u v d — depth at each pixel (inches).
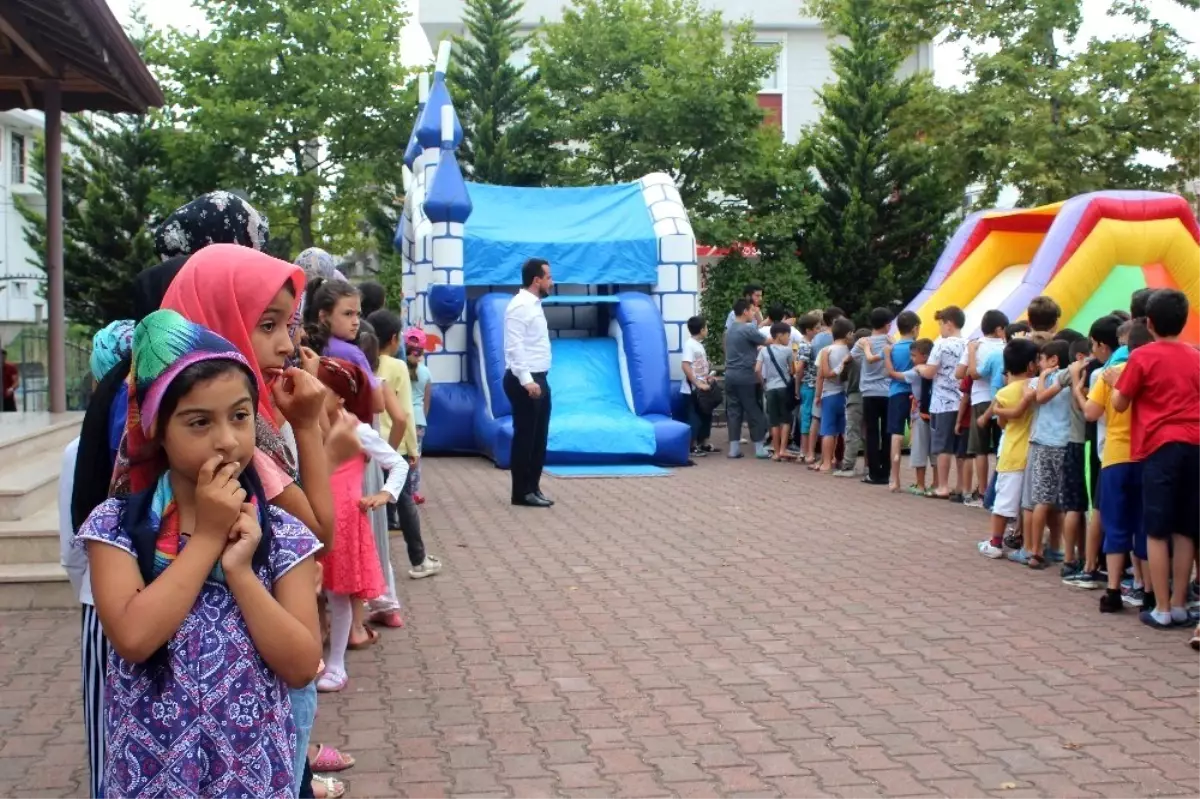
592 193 743.7
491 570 349.1
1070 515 332.5
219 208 154.0
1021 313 563.2
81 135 1189.1
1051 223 645.9
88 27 365.4
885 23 927.7
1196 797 183.3
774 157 957.2
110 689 108.7
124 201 1133.1
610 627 284.4
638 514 452.1
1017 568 352.5
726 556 369.7
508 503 479.8
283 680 111.3
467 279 668.1
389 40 1134.4
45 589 295.1
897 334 567.2
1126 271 590.2
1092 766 195.8
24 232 1219.9
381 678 244.5
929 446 502.3
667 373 638.5
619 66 981.8
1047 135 821.2
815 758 199.0
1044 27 846.5
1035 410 344.8
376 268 1355.8
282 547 112.9
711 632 279.7
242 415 107.5
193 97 1085.1
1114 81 830.5
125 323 130.6
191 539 105.3
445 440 660.1
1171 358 278.4
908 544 390.3
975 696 231.9
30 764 196.9
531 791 185.5
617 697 231.6
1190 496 279.0
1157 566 280.7
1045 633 278.8
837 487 530.3
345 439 169.6
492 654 261.7
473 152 1002.1
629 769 194.4
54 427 420.8
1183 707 225.5
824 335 609.3
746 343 643.5
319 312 229.6
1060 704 227.1
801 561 362.0
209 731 106.0
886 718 219.0
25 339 600.4
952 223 982.4
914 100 918.4
